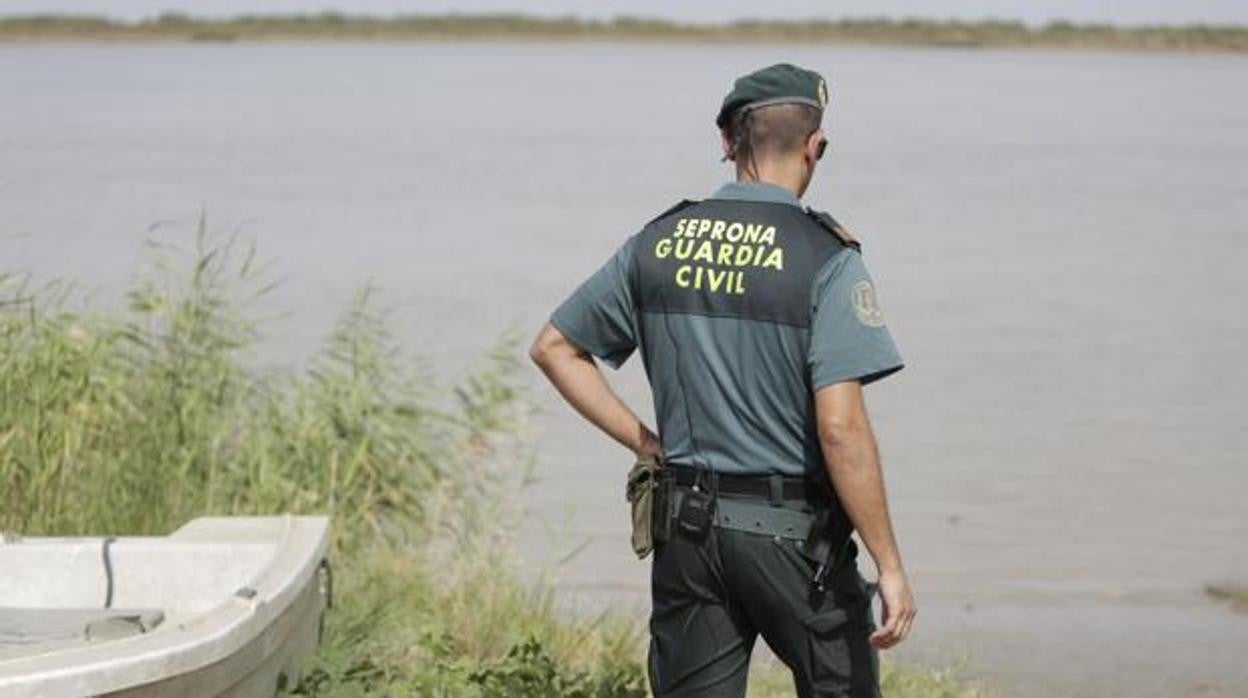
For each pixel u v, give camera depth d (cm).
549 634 1509
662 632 952
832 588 921
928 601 1953
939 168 9038
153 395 1817
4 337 1838
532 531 2131
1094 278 4919
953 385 3272
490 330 3647
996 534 2245
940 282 4769
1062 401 3136
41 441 1720
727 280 916
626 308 952
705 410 923
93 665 963
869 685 931
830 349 897
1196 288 4759
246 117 12900
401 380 2733
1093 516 2355
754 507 916
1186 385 3319
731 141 952
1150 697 1623
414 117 13262
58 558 1323
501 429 2114
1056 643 1794
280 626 1172
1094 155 10131
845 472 891
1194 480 2566
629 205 6775
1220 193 7838
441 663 1347
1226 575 2072
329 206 6519
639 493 942
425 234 5622
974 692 1563
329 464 1872
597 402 959
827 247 912
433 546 1877
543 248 5303
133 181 7406
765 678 1498
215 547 1323
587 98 16875
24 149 9256
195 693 1032
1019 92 19325
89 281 4100
